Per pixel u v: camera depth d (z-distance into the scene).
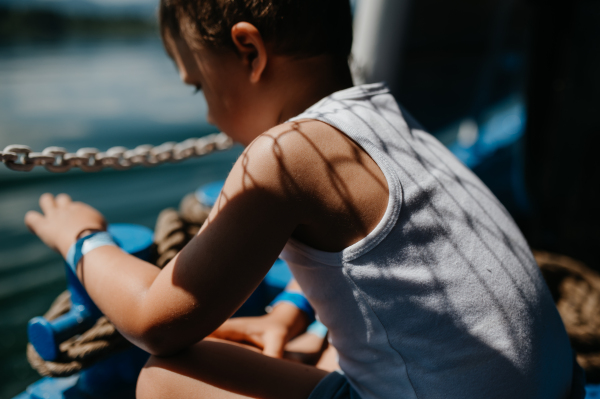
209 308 0.74
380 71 1.98
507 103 5.85
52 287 2.65
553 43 2.36
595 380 1.29
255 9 0.82
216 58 0.88
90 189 4.11
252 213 0.72
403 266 0.72
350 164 0.74
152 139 5.98
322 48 0.89
